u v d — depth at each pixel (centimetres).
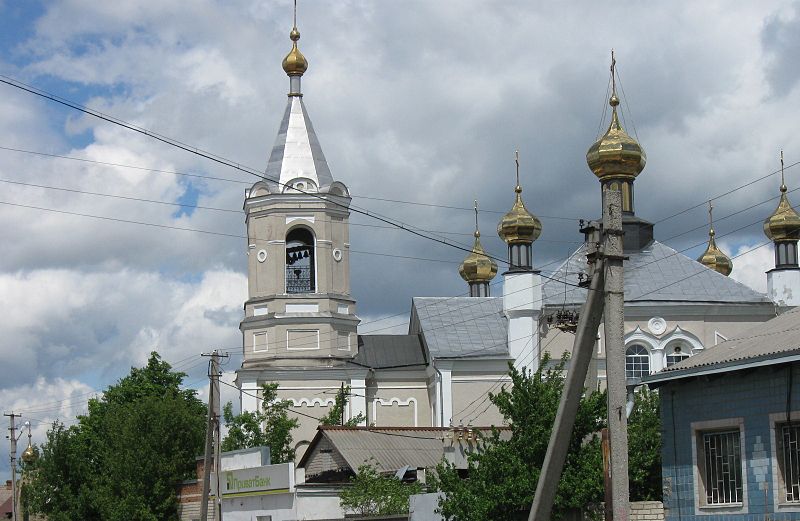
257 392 7806
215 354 5444
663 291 7088
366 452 5569
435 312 7925
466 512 3950
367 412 7900
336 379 7862
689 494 3669
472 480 4012
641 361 7038
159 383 8662
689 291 7106
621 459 2861
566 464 3866
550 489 3023
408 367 7981
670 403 3753
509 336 7431
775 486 3394
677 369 3675
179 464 7000
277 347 7838
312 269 7950
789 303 7375
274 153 8019
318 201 7881
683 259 7306
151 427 7000
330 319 7862
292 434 7794
